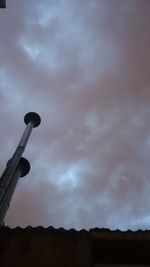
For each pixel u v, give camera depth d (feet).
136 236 12.71
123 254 12.92
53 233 12.85
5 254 11.49
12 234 12.75
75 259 11.30
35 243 12.17
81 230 13.14
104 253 12.97
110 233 12.87
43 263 11.10
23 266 10.92
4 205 26.13
